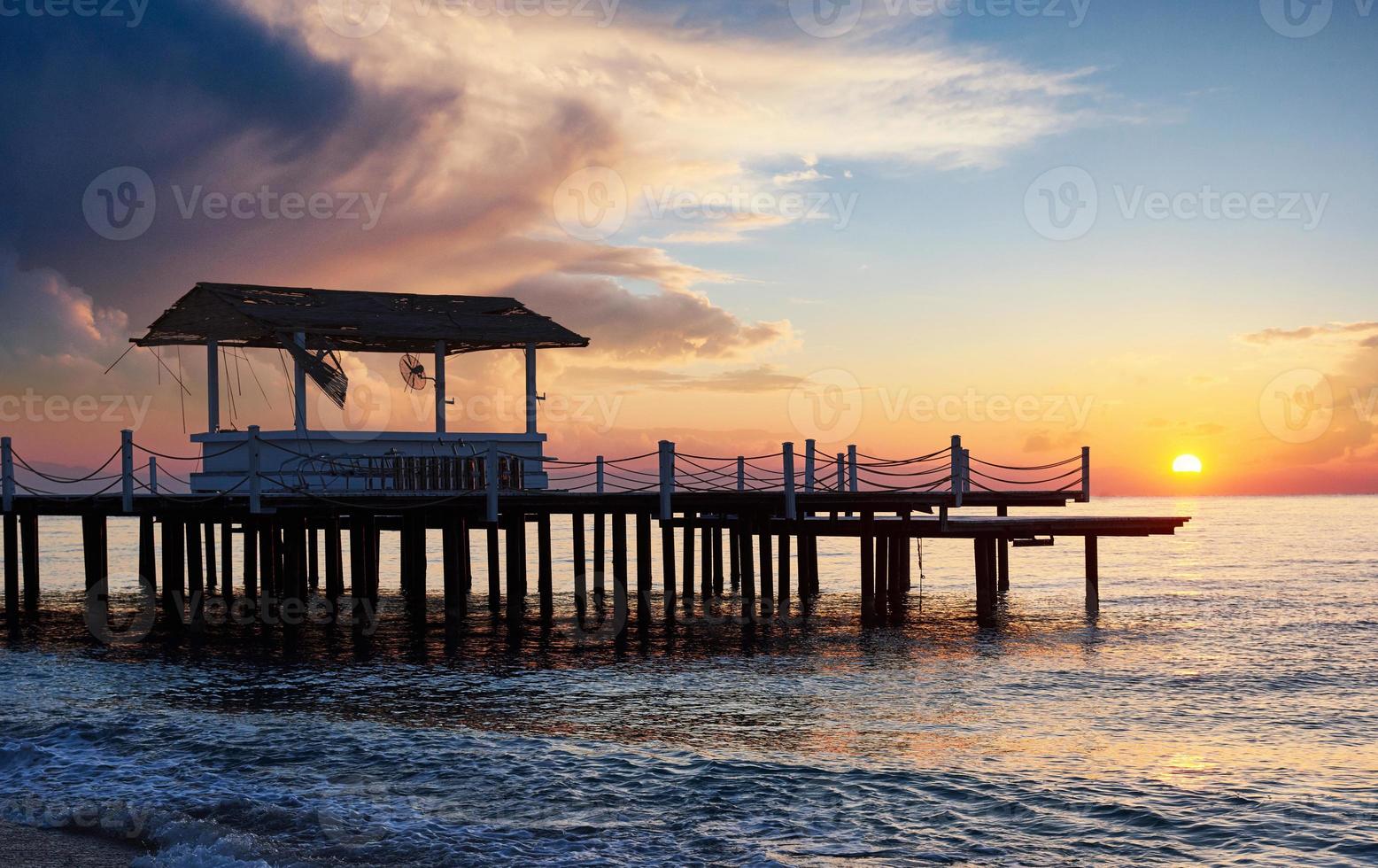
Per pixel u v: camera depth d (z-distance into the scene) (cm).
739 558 3941
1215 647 2591
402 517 3300
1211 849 1225
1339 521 12888
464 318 3161
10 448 2989
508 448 3002
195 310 3069
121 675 2169
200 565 3600
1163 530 3055
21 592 3991
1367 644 2647
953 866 1173
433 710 1855
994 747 1647
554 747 1605
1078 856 1208
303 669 2233
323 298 3120
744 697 1980
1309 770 1534
